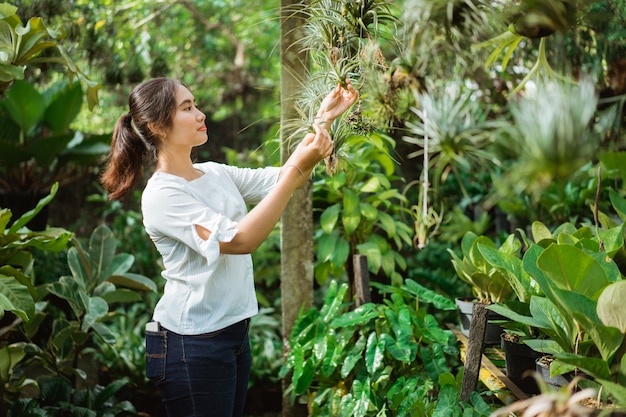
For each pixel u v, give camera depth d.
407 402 2.46
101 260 3.64
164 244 2.12
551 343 1.88
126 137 2.26
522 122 1.49
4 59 2.81
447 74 2.05
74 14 4.15
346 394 2.87
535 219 4.04
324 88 2.23
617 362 1.66
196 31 7.36
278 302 4.92
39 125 5.51
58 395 3.21
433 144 1.81
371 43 2.07
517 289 2.19
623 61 2.69
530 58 3.02
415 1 1.77
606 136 2.56
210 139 7.13
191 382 2.09
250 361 2.30
